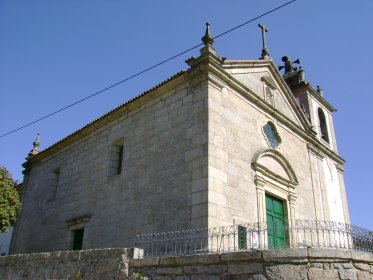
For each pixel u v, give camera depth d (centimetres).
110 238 1346
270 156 1438
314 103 2155
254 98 1452
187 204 1121
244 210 1190
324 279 647
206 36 1309
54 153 1948
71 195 1670
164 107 1373
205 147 1151
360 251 731
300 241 1367
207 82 1247
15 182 1588
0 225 1454
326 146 1936
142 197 1292
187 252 1009
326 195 1784
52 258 931
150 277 756
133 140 1452
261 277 650
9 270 1033
